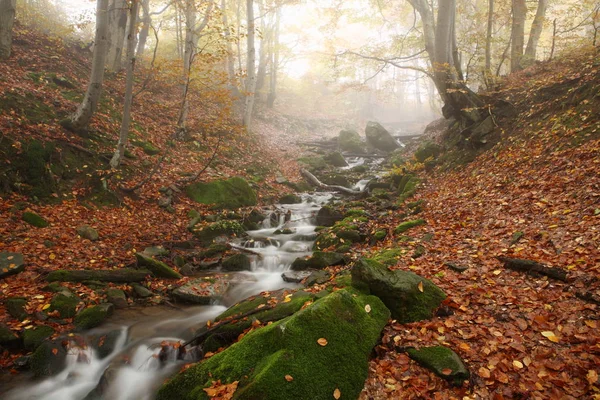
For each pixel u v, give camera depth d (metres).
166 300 6.66
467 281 5.45
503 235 6.64
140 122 14.66
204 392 3.59
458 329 4.39
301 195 15.18
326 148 25.09
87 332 5.43
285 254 9.02
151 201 10.84
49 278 6.34
